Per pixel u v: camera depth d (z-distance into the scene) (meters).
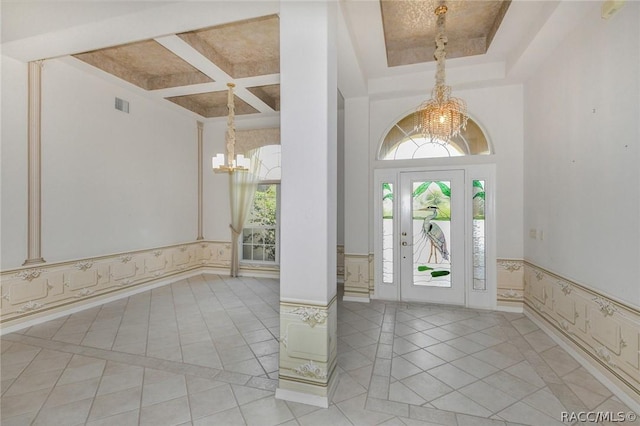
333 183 2.40
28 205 3.61
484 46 3.69
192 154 6.18
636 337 2.10
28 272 3.60
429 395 2.29
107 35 3.01
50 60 3.81
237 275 6.18
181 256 5.92
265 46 3.88
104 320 3.81
